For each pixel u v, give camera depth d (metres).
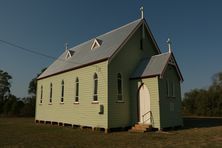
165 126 19.42
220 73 56.94
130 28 23.11
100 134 17.59
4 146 12.84
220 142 13.55
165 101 19.91
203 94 49.16
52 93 29.27
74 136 16.62
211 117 42.66
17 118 41.53
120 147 12.30
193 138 15.12
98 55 22.11
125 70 21.44
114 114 19.62
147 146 12.48
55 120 27.50
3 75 70.19
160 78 19.33
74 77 24.66
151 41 24.70
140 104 20.62
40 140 14.86
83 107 22.41
